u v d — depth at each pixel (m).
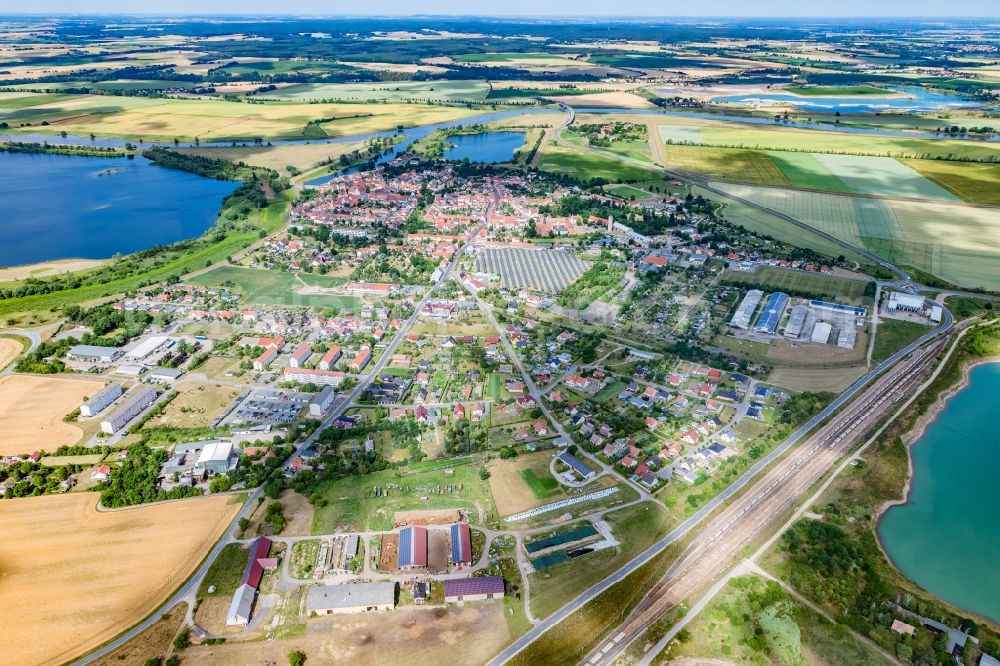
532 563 144.00
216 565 142.50
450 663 121.12
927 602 136.00
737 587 137.50
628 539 150.75
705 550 147.75
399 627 128.50
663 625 128.88
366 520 156.25
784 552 147.38
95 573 139.75
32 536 150.00
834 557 145.62
